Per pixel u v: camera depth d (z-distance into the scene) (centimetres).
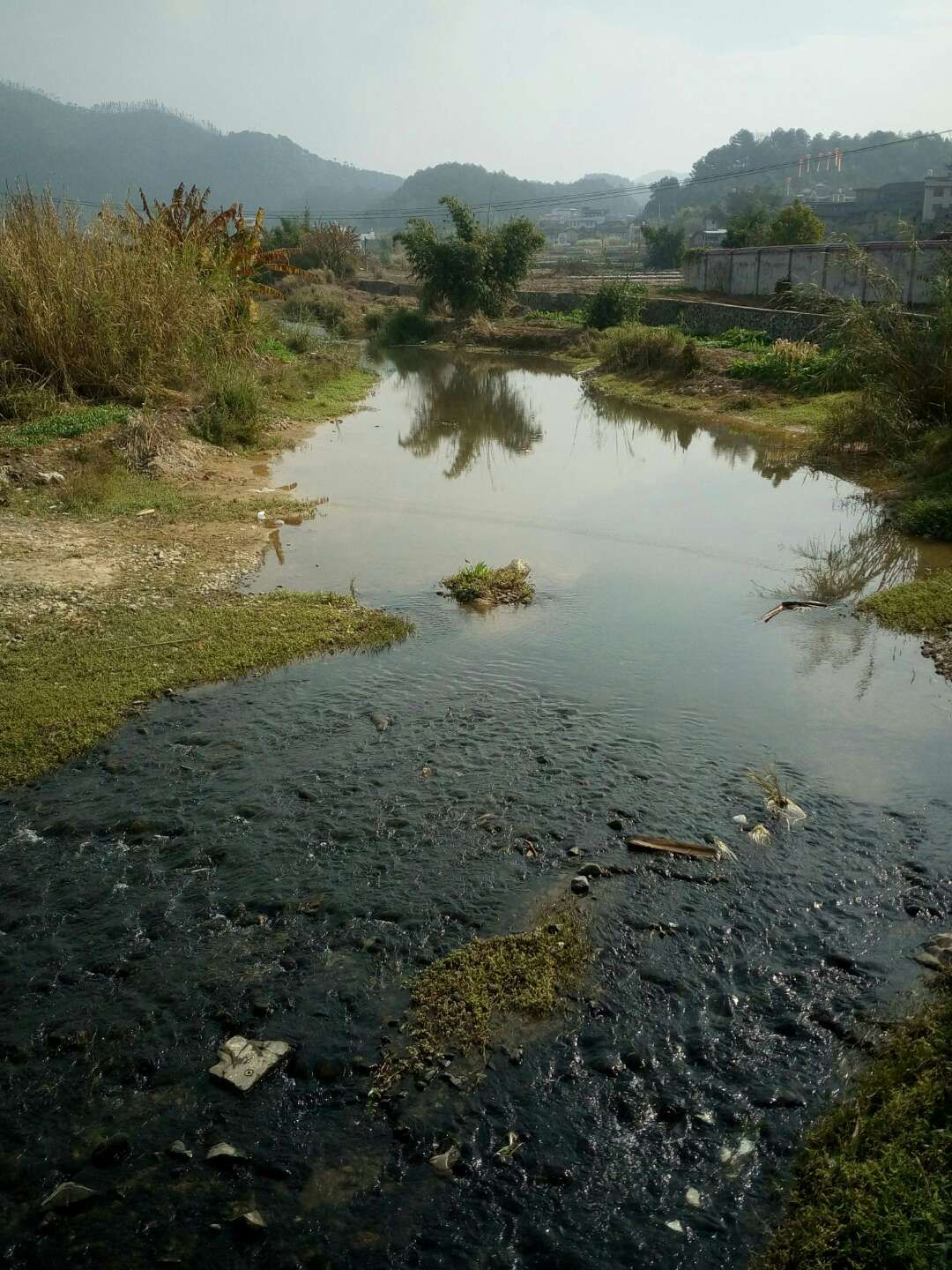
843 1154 305
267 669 671
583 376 2492
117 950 406
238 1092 338
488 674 670
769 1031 362
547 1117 328
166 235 1684
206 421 1397
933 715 605
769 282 3108
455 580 845
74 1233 291
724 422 1717
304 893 439
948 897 434
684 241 6675
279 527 1030
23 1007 376
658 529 1050
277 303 3891
